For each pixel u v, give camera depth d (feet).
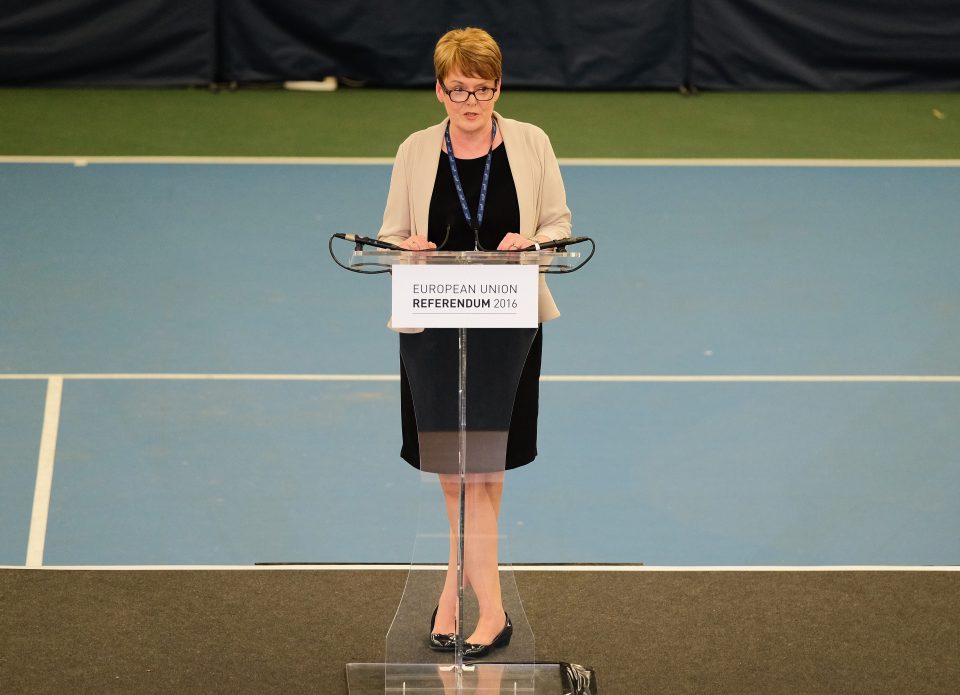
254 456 57.82
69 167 92.99
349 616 45.16
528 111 109.91
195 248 80.23
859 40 115.85
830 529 52.80
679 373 66.44
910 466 57.67
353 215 85.92
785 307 74.02
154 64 113.91
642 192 90.58
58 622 44.21
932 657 42.50
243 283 75.87
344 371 66.08
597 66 115.75
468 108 37.42
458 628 37.50
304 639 43.55
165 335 69.36
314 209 86.74
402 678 38.81
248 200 87.92
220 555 50.16
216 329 70.23
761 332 71.05
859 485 56.18
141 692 40.14
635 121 107.65
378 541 51.62
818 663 42.14
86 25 112.78
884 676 41.37
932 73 116.78
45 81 113.50
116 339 68.74
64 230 82.12
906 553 51.01
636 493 55.52
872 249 81.66
